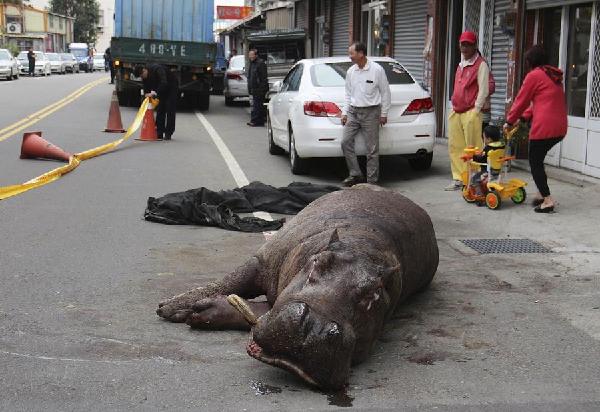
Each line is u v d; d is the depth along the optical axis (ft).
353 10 75.61
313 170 41.96
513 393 14.61
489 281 22.02
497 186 31.17
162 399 14.08
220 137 57.47
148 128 54.90
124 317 18.54
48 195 34.35
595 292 21.02
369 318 13.69
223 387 14.58
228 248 25.58
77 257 24.11
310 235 16.62
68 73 216.54
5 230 27.63
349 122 36.04
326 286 13.32
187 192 31.24
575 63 37.86
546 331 18.04
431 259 19.72
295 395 14.24
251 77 65.41
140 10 79.87
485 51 46.29
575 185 35.68
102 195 34.47
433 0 53.06
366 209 17.81
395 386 14.78
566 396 14.53
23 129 60.03
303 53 81.71
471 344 17.17
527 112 30.89
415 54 59.16
